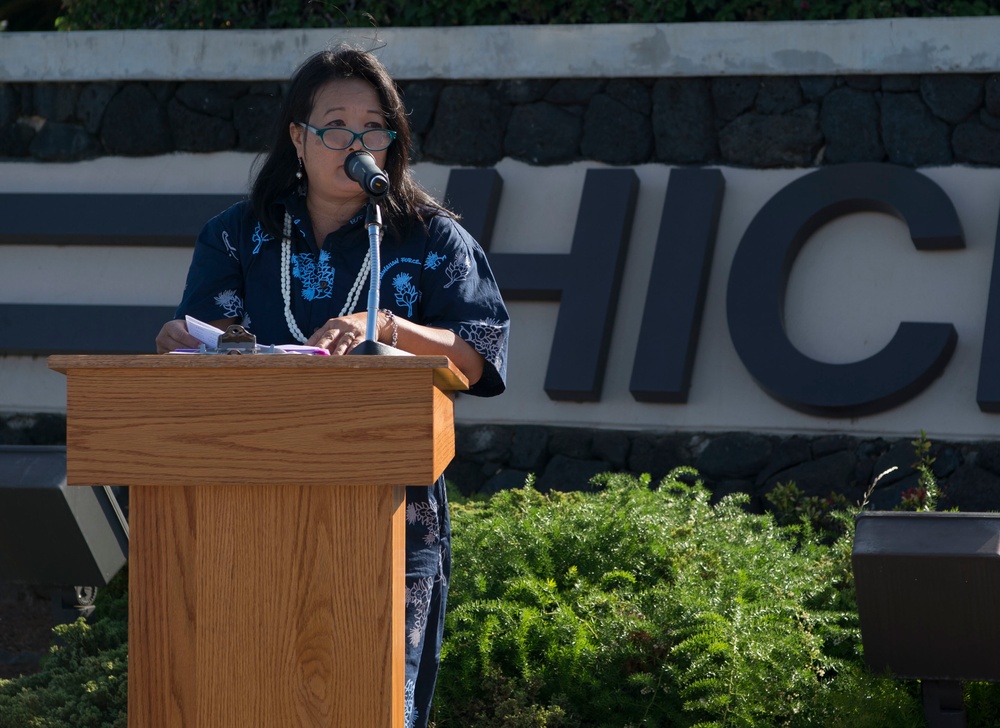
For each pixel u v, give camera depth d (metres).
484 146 17.39
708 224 16.22
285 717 5.46
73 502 12.49
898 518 9.70
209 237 8.04
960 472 15.12
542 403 16.69
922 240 15.50
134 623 5.55
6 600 15.53
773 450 15.81
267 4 18.42
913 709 10.13
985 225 15.67
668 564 12.04
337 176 7.47
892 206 15.67
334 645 5.46
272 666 5.47
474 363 7.50
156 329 17.45
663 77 16.84
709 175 16.39
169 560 5.54
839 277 16.12
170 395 5.42
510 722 10.15
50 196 18.20
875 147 16.12
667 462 16.17
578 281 16.44
